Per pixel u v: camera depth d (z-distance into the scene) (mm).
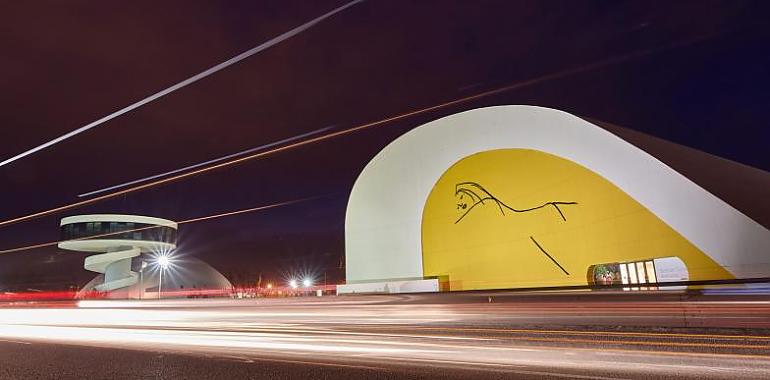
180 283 64938
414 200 31828
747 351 6820
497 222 28219
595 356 6754
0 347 10094
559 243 25359
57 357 8273
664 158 22062
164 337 10961
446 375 5820
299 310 16391
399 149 32938
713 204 19828
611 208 23359
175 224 62875
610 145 23594
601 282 23734
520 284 26672
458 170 30344
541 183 26547
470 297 20516
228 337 10469
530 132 27172
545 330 9383
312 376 5984
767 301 12266
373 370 6219
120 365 7238
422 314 13734
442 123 31188
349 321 12875
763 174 25359
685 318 10156
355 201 34125
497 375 5746
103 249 57438
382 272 32000
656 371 5785
